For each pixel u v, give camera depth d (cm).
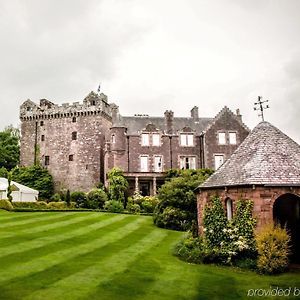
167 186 3288
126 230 2802
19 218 3172
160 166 5512
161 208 3203
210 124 5525
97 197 5038
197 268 1669
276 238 1623
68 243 2145
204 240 1972
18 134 8419
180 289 1337
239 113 5750
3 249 1883
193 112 5938
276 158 1903
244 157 2002
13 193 5019
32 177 6178
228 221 1888
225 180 1927
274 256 1595
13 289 1255
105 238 2389
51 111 6512
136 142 5534
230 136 5503
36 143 6531
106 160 5653
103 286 1332
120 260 1770
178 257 1905
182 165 5541
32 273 1460
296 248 2048
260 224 1739
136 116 5872
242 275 1555
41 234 2395
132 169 5447
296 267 1716
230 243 1800
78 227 2789
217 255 1762
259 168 1850
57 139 6425
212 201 1959
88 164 6191
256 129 2141
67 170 6281
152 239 2462
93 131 6275
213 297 1259
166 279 1462
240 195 1828
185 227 2988
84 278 1424
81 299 1186
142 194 5569
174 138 5612
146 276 1496
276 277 1529
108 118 6562
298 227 2108
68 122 6431
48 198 6141
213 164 5406
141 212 4509
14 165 7694
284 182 1770
